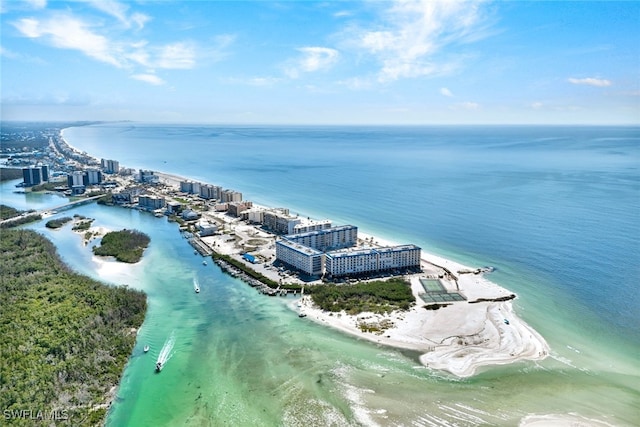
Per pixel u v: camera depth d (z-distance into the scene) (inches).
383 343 7455.7
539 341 7436.0
